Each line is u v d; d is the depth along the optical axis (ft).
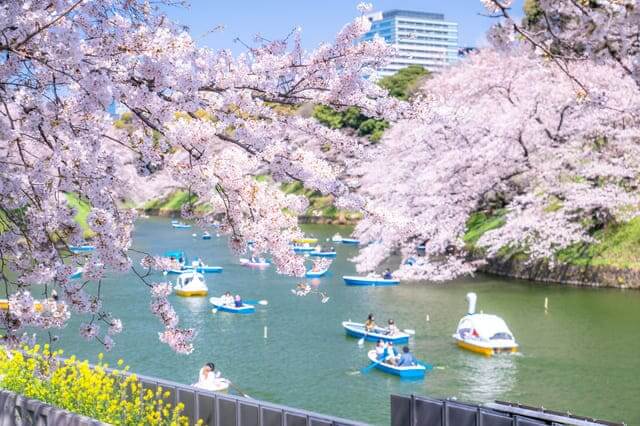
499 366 83.56
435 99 28.27
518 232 130.21
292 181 27.35
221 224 27.45
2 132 21.77
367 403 72.54
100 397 43.11
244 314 117.19
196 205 27.71
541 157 131.23
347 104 27.14
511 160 130.93
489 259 150.30
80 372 45.96
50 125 22.07
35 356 40.60
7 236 24.47
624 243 129.80
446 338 97.91
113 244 22.35
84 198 24.50
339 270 166.81
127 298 125.80
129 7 26.04
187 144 24.48
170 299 132.05
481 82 142.92
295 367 85.25
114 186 25.45
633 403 69.87
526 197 129.59
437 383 78.59
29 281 23.63
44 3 22.27
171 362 86.84
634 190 129.08
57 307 23.99
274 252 27.73
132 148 24.27
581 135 127.44
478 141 134.62
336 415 69.10
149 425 44.04
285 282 150.00
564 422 45.24
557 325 100.94
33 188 23.77
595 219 137.69
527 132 131.23
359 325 102.73
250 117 28.91
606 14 24.08
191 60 25.62
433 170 133.49
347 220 284.41
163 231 266.77
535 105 128.06
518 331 98.32
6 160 25.27
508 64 136.98
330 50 25.63
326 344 96.22
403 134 176.76
